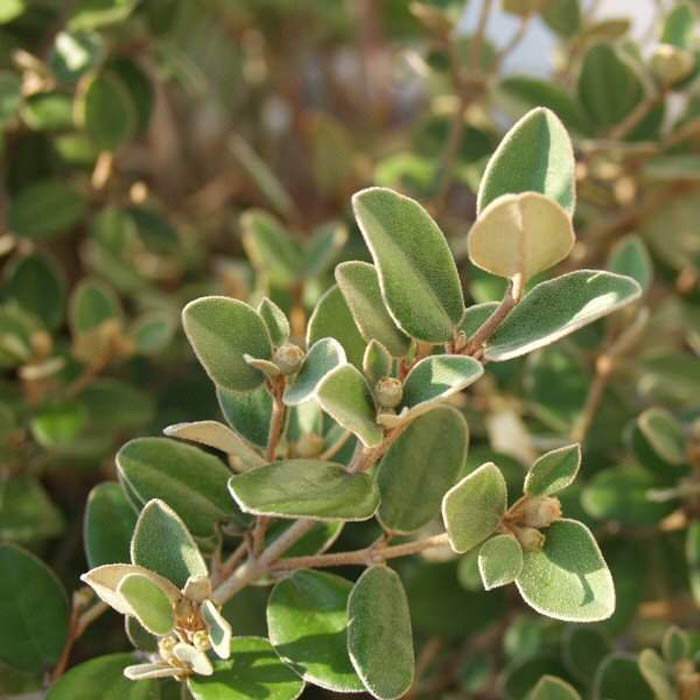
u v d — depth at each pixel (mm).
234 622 381
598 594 283
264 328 297
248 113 725
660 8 478
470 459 416
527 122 289
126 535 341
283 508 285
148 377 500
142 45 465
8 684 358
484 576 282
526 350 280
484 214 267
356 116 759
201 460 323
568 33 481
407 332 287
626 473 400
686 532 410
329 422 333
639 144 440
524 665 403
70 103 450
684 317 479
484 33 461
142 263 564
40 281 457
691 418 432
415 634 446
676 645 356
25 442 425
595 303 280
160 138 647
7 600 344
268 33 695
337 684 303
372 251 284
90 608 352
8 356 417
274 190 554
